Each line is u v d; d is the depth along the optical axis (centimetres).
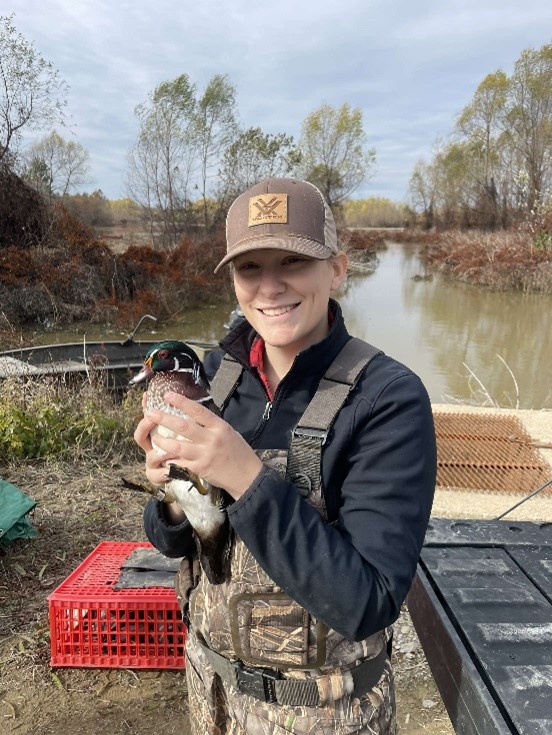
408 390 130
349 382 133
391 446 126
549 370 1048
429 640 186
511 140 3594
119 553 309
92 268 1638
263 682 135
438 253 3266
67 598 266
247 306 146
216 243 2069
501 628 172
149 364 156
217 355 184
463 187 4509
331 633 131
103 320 1535
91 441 515
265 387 151
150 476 140
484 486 413
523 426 528
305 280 139
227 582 136
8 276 1505
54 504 416
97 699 258
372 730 134
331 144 3669
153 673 271
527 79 3331
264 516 118
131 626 273
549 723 140
